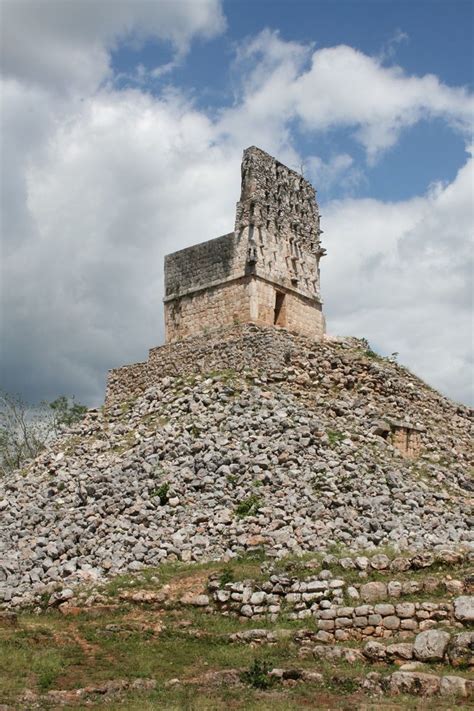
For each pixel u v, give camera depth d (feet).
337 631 65.57
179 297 143.84
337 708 53.88
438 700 54.29
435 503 96.99
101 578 83.35
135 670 62.18
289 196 146.82
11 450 168.86
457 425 132.57
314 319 146.82
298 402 113.50
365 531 86.33
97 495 98.94
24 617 77.15
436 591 66.44
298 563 74.84
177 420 113.19
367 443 107.45
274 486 93.50
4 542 94.89
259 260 136.15
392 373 130.41
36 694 57.52
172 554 86.17
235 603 72.95
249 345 124.77
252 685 59.21
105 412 128.88
